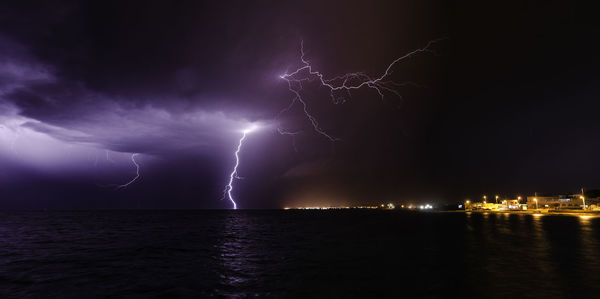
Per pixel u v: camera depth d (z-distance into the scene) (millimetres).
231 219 75750
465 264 14805
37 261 16734
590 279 11406
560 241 23219
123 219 72000
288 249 21719
